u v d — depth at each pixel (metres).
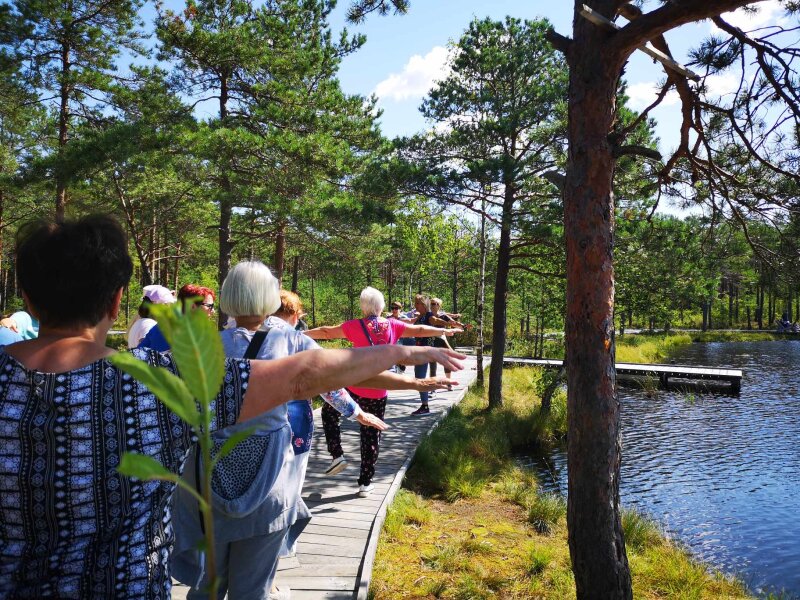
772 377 23.20
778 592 5.84
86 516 1.05
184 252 31.33
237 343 2.58
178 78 14.84
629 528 6.78
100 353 1.14
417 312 11.12
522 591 4.64
